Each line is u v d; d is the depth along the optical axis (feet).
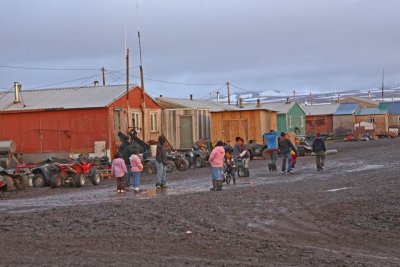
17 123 122.52
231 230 39.60
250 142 133.49
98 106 117.29
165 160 72.90
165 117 140.87
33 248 33.81
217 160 67.10
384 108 317.22
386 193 55.57
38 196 71.67
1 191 79.36
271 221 43.32
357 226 40.91
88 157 104.22
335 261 29.66
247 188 67.56
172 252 32.30
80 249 33.37
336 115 303.89
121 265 28.63
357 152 144.15
